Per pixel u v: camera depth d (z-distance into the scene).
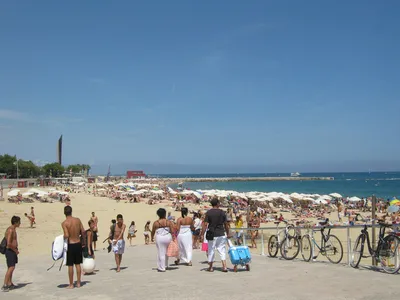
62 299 6.58
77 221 7.80
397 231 8.59
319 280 7.32
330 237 9.59
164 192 57.91
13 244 7.82
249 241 16.20
